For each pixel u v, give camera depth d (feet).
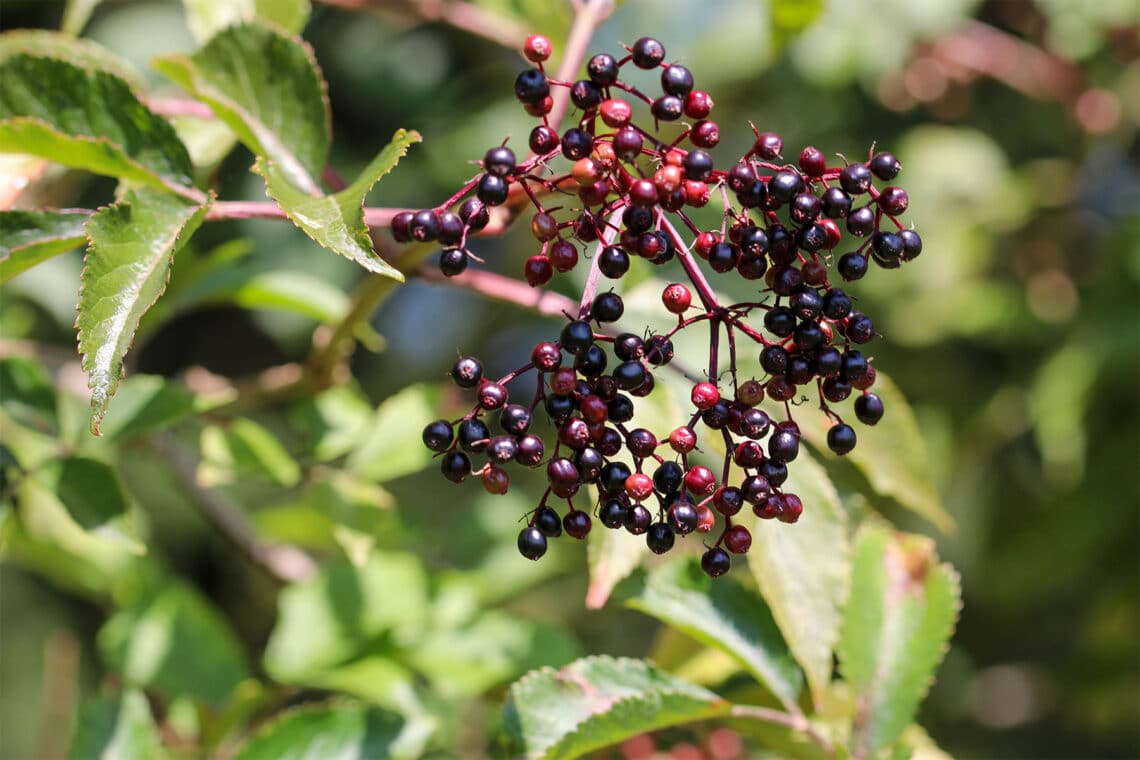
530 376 4.54
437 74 4.37
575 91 2.62
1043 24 4.63
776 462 2.64
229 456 3.06
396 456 3.14
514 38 3.30
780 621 2.83
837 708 2.94
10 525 3.15
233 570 4.69
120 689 3.02
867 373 2.64
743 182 2.63
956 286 4.47
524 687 2.82
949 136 4.61
